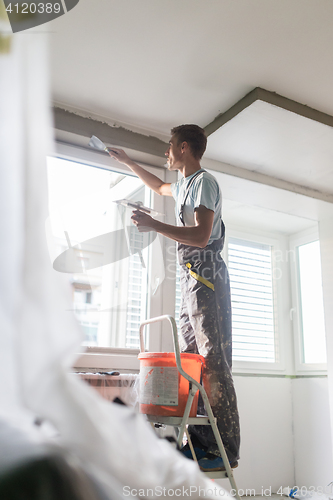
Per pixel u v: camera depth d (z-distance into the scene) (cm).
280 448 334
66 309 45
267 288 380
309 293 375
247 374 342
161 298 241
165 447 54
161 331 238
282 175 299
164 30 187
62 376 43
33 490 34
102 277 190
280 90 223
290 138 252
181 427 154
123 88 227
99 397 49
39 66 55
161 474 48
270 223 380
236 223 378
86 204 195
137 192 254
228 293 195
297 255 395
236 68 209
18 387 42
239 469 310
